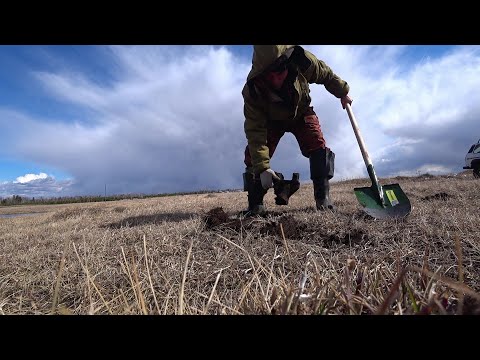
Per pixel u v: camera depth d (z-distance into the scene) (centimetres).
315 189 450
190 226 352
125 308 150
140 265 244
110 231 413
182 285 144
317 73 423
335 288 141
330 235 292
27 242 430
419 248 250
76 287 223
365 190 400
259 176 425
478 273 203
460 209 363
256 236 299
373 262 218
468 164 1260
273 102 380
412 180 1380
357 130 434
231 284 212
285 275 206
